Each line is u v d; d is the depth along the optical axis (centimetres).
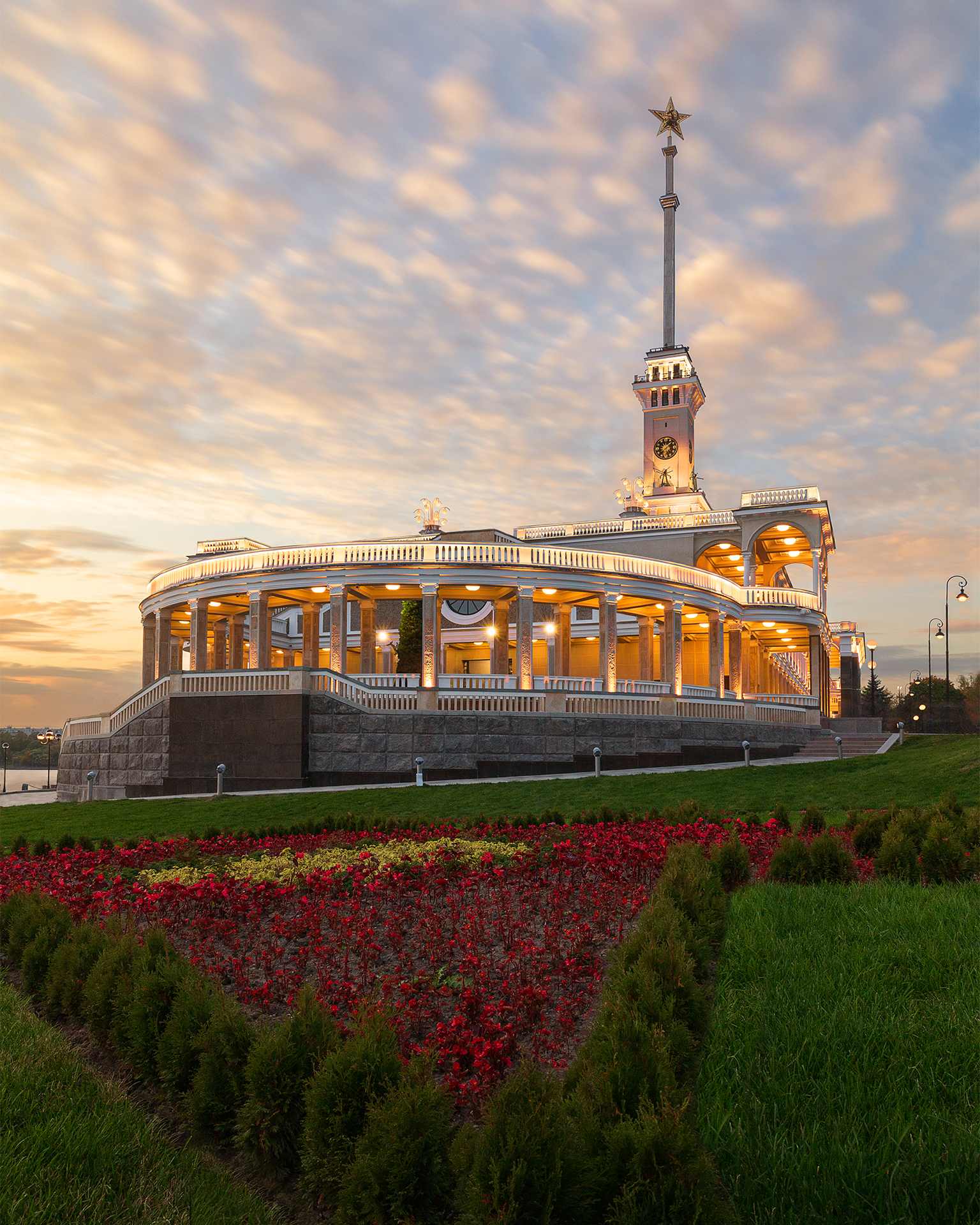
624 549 6116
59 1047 676
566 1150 406
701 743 3384
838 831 1409
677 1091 465
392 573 3450
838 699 8262
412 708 2948
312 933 889
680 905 835
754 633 5650
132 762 3130
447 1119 473
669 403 8169
